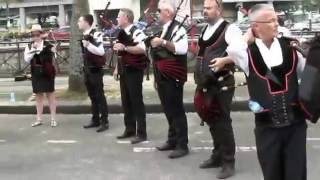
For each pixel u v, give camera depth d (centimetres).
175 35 646
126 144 772
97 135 835
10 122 959
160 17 663
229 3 3112
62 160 703
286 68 395
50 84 901
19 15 6538
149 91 1134
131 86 752
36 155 732
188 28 831
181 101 680
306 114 386
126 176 627
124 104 793
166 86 666
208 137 805
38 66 888
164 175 625
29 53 885
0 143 805
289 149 399
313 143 757
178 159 687
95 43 823
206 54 576
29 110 1030
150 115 982
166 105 681
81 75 1127
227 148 605
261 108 398
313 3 3844
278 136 398
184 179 608
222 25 572
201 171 634
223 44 568
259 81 396
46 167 674
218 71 551
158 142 777
